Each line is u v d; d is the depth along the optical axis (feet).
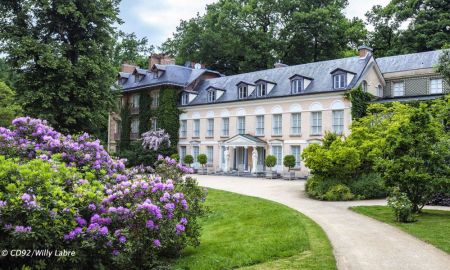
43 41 92.53
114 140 173.27
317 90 113.29
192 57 182.09
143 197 26.71
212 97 140.97
